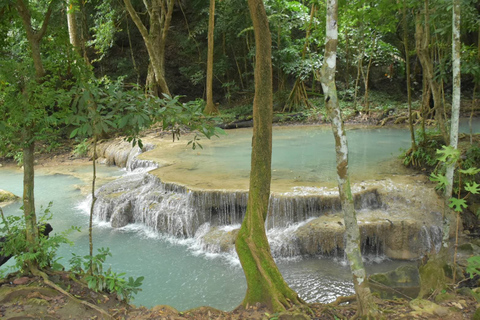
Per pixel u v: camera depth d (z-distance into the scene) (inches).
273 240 256.8
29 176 152.1
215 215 298.8
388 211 265.4
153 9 674.8
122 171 477.1
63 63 153.3
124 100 133.0
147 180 349.1
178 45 853.8
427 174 313.7
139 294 216.8
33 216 153.2
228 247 263.0
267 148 152.0
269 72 148.6
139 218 323.0
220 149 456.4
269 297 140.0
